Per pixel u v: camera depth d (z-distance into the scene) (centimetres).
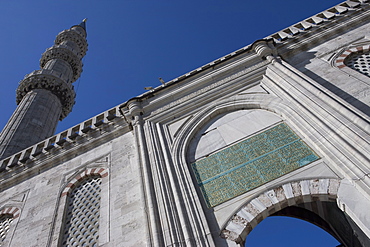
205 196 983
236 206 914
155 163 1116
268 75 1343
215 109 1310
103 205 1158
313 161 942
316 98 1064
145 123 1366
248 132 1161
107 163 1351
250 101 1270
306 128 1012
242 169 1024
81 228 1134
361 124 884
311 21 1744
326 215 1090
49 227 1167
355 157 833
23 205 1338
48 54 3488
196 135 1253
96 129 1561
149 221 934
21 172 1525
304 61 1417
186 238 828
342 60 1347
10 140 2236
